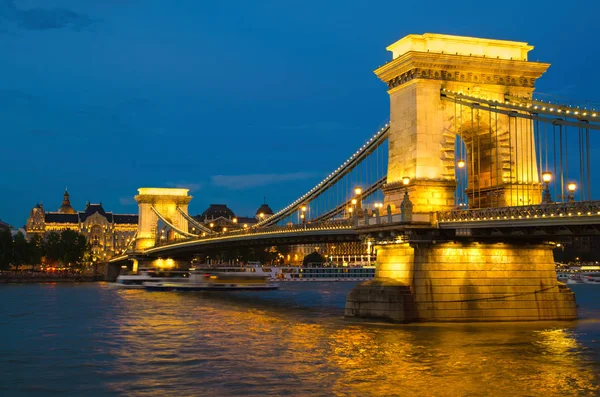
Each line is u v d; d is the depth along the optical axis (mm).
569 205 44656
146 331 61375
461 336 50781
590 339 49688
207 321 69562
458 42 60094
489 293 56656
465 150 62688
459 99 57438
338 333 53406
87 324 67812
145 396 36812
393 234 56750
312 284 177625
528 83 61031
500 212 49781
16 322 70125
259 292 133125
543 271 58250
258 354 47375
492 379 38719
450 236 55656
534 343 48281
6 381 40656
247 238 98875
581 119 48031
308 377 39969
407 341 49250
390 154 61625
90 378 41188
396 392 36344
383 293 56375
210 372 42000
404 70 59812
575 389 36688
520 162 59219
